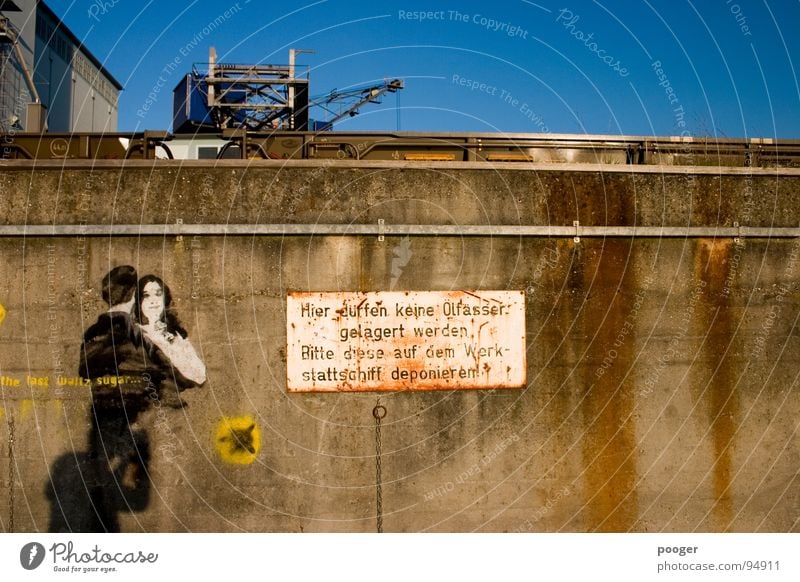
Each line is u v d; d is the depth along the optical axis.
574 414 7.43
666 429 7.50
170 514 7.16
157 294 7.22
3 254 7.19
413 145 8.41
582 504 7.40
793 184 7.79
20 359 7.15
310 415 7.24
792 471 7.60
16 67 15.60
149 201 7.28
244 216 7.29
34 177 7.27
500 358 7.39
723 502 7.53
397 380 7.30
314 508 7.21
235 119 12.52
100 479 7.14
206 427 7.18
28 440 7.12
